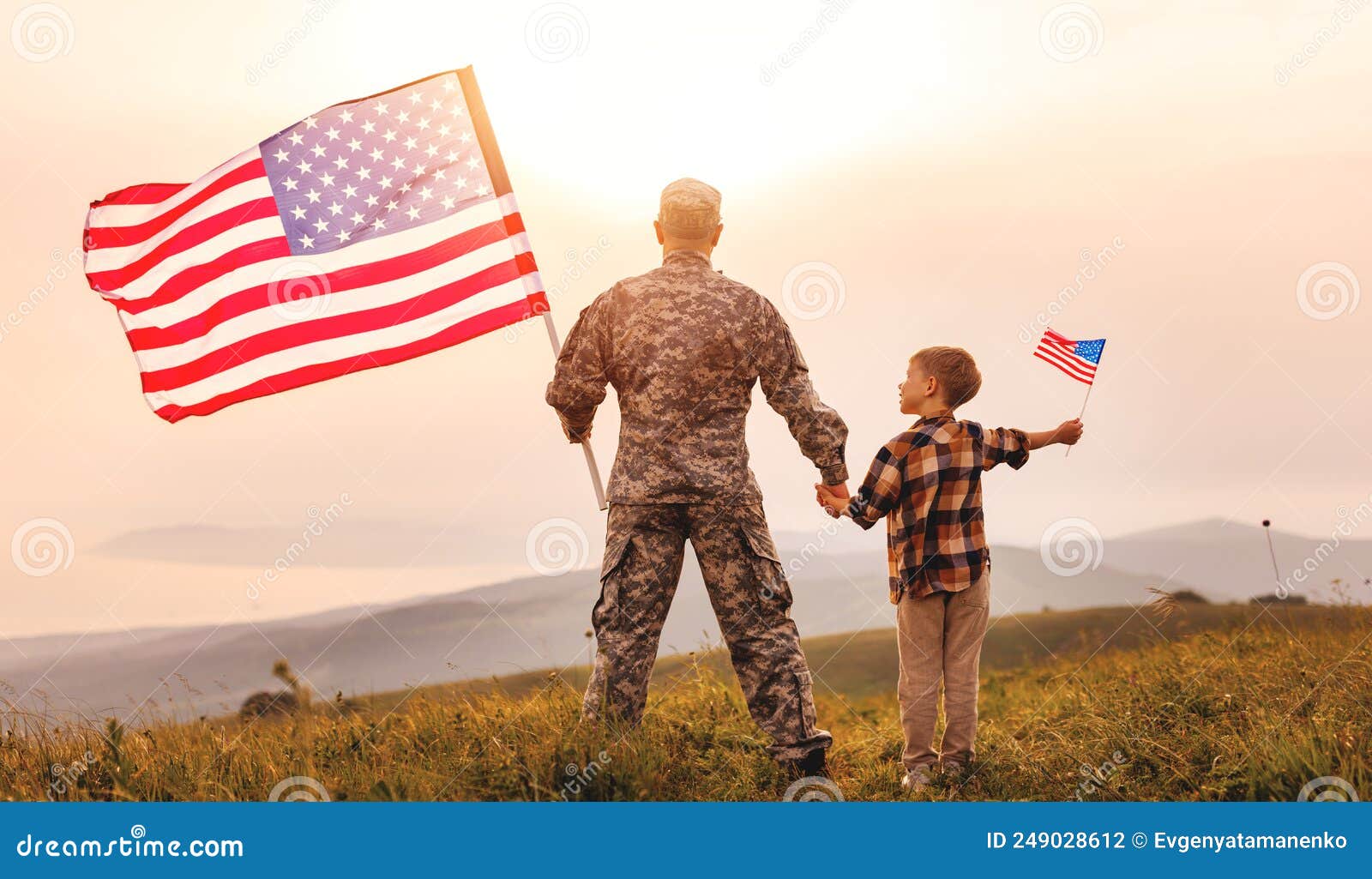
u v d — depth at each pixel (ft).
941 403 12.59
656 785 10.65
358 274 16.05
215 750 12.07
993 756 12.11
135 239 16.19
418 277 16.06
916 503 12.19
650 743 11.32
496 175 16.16
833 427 12.03
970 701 12.03
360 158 16.30
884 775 12.54
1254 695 12.98
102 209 16.12
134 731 12.73
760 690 11.27
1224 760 11.16
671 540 11.50
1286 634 16.79
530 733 11.54
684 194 12.10
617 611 11.31
